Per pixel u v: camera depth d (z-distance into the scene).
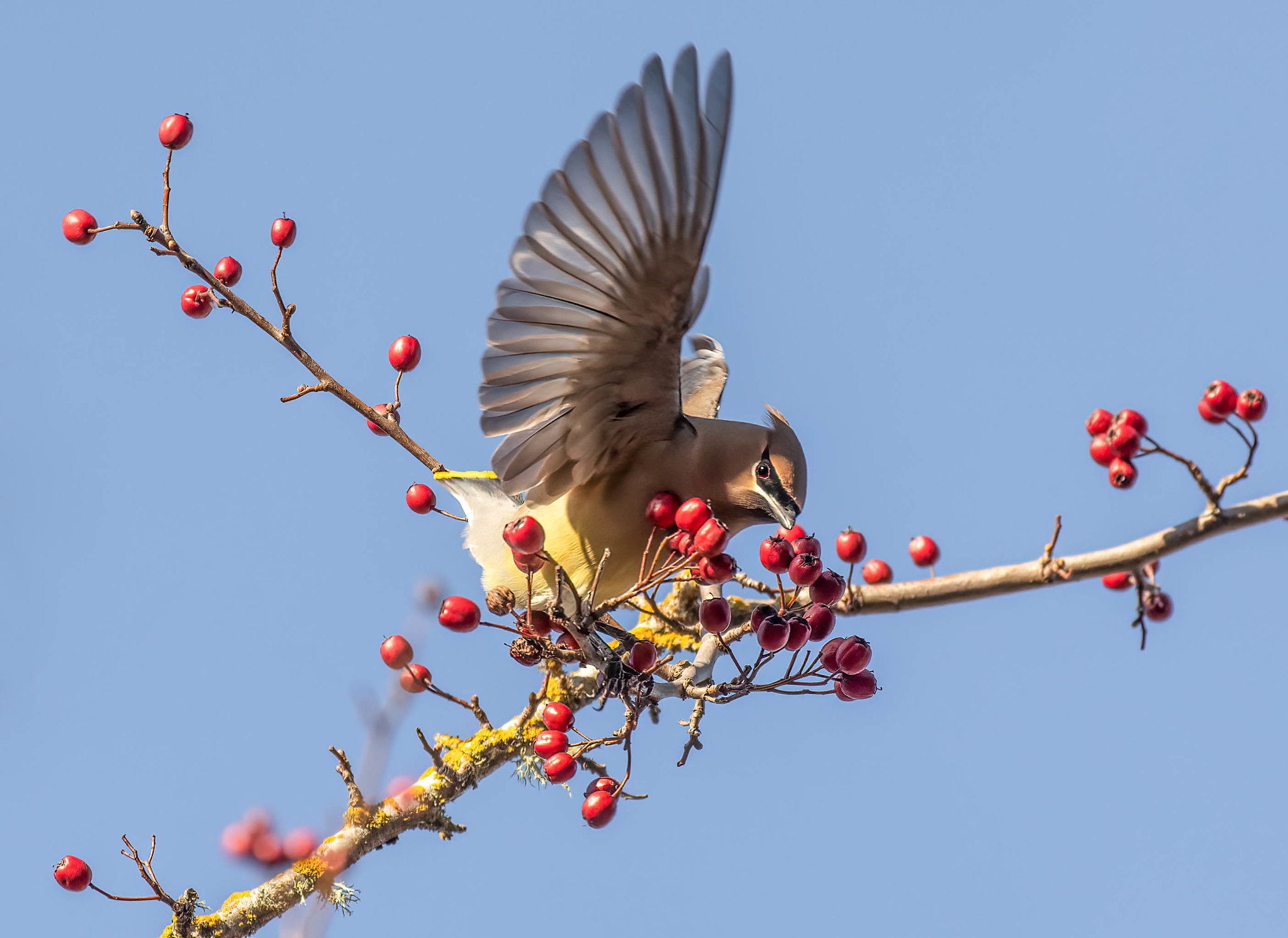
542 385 11.02
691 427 11.62
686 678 11.39
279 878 11.19
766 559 10.50
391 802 11.66
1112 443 11.13
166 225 12.12
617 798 10.82
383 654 10.91
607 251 10.20
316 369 12.32
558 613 10.50
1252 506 10.57
